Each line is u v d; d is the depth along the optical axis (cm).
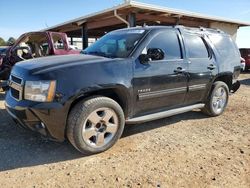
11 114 397
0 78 825
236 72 643
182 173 346
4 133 466
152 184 319
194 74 520
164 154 401
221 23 1831
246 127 537
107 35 542
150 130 506
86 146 381
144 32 469
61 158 381
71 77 367
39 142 433
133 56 429
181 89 500
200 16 1502
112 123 409
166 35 489
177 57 495
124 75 409
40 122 371
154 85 451
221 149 425
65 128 375
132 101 428
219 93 600
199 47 547
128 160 379
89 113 377
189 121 569
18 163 364
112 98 430
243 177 339
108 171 347
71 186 312
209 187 315
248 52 1816
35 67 384
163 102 480
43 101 357
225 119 590
